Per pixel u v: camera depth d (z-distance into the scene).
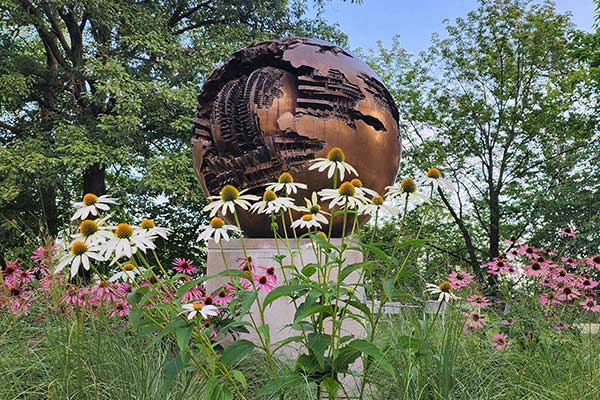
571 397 3.01
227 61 5.22
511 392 3.18
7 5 12.02
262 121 4.67
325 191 2.48
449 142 18.09
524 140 17.38
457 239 18.72
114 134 11.90
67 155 11.62
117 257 2.04
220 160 4.94
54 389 2.59
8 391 2.68
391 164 4.90
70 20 14.05
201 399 2.79
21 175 11.44
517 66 17.14
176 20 16.08
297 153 4.56
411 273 2.31
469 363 3.45
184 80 14.01
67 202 13.23
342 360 2.19
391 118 4.91
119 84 11.92
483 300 4.50
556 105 16.97
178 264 4.17
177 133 13.33
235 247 4.73
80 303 3.30
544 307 4.42
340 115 4.62
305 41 4.96
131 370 2.86
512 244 4.95
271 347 4.08
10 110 13.34
